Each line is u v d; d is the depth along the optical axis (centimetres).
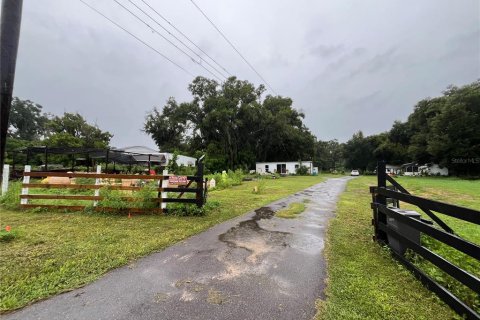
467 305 232
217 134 3803
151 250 375
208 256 359
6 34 217
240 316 217
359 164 6081
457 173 3403
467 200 1038
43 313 218
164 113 4206
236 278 290
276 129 3791
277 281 284
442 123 3238
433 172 3866
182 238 439
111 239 422
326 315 220
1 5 219
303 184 1819
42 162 2620
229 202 865
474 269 305
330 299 246
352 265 331
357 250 391
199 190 653
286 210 723
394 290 265
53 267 308
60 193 915
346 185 1811
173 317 214
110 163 2583
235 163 3775
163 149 4325
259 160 4416
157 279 284
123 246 388
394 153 5059
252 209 735
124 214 625
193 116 3678
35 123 5325
